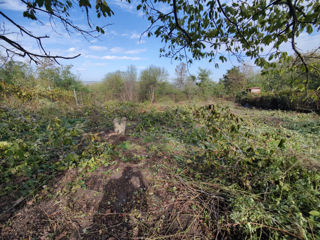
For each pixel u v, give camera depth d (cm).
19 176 214
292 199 144
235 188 181
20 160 223
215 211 157
